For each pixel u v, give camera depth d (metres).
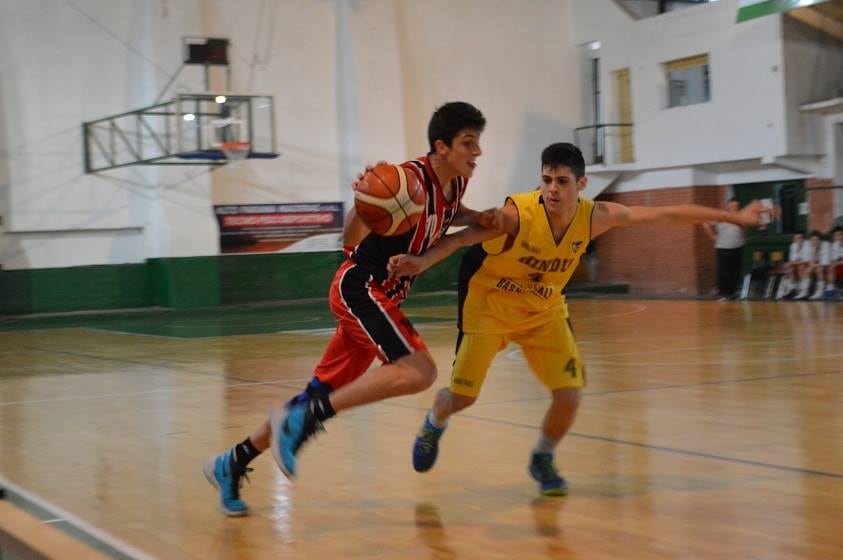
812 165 20.69
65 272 19.94
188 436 6.38
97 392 8.84
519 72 24.36
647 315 16.78
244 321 18.33
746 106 20.78
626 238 24.14
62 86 19.80
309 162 22.16
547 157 4.07
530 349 4.44
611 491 4.54
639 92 23.06
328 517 4.20
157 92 20.09
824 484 4.58
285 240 21.88
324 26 22.31
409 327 3.94
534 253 4.13
